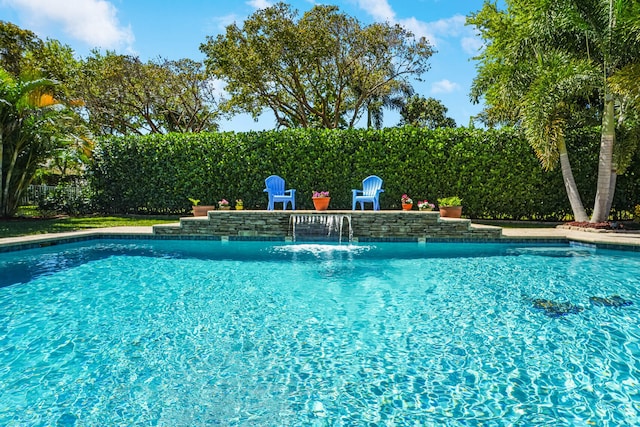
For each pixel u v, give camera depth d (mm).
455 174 12141
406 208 10625
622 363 3139
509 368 3066
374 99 25859
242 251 7891
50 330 3820
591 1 9945
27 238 7898
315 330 3850
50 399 2615
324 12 18438
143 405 2551
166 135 13672
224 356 3281
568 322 4039
